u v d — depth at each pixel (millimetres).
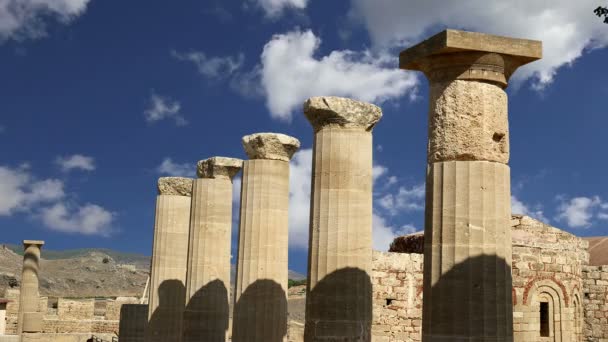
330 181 18125
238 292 22594
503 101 15758
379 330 29906
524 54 15625
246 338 22156
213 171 27062
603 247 44844
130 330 32281
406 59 16344
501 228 15305
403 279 30750
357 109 18375
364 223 18156
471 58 15469
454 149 15383
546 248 32750
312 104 18453
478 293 14914
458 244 15109
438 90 15773
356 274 17844
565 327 32625
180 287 29578
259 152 23047
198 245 26688
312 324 17859
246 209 22953
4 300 58406
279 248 22734
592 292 34812
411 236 36156
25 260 51719
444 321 15062
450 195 15312
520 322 31141
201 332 26000
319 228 18109
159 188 30297
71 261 139125
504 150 15648
